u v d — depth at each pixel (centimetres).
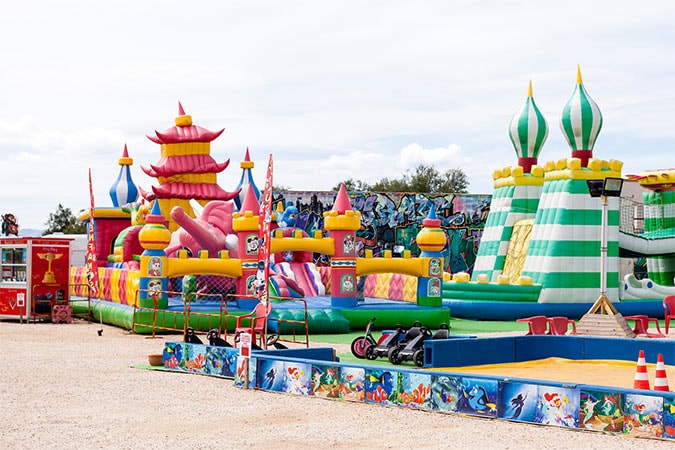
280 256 3353
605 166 3400
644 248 3556
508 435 1087
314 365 1385
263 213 1680
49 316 2953
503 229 3719
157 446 1016
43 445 1018
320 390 1375
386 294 3309
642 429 1078
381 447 1017
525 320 2266
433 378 1252
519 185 3731
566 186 3372
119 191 4034
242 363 1485
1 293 2958
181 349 1705
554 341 1970
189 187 3500
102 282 3088
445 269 5034
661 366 1359
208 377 1605
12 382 1521
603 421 1104
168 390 1448
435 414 1229
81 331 2597
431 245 2861
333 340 2419
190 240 3105
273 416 1213
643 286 3484
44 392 1416
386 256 2841
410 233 5009
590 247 3353
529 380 1168
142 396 1384
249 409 1269
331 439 1061
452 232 5056
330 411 1253
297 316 2578
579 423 1121
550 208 3409
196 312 2577
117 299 2892
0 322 2911
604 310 2347
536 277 3362
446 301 3294
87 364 1788
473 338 1883
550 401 1148
